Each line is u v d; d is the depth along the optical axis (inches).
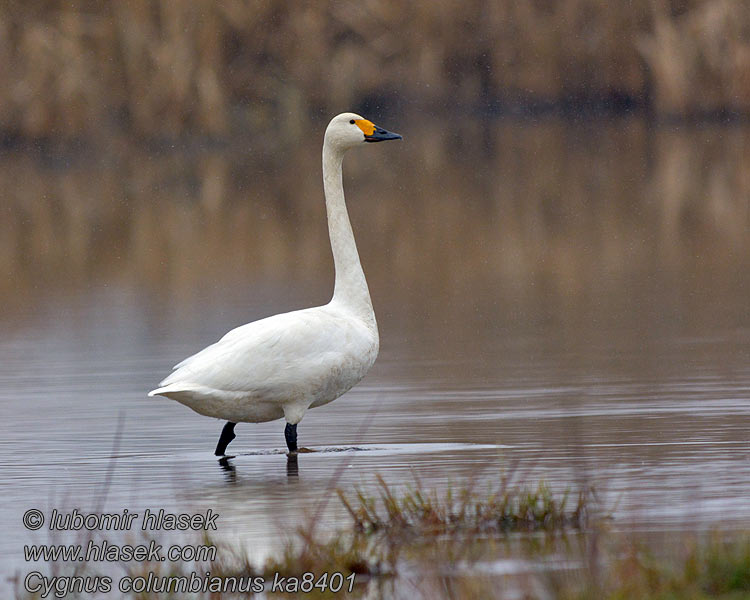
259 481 353.4
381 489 335.0
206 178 1391.5
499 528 289.9
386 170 1475.1
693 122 1702.8
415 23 1713.8
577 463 356.5
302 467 370.3
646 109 1743.4
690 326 621.0
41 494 344.5
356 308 412.2
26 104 1440.7
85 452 402.3
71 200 1250.0
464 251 916.0
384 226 1053.8
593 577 245.1
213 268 876.0
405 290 765.9
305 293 753.6
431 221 1074.7
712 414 425.4
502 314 676.1
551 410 443.5
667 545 265.6
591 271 818.8
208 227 1080.2
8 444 415.5
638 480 331.6
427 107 1745.8
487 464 360.5
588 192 1243.2
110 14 1471.5
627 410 438.0
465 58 1749.5
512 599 239.1
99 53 1470.2
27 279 852.0
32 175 1429.6
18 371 556.4
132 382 527.5
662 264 839.1
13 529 307.4
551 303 706.8
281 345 383.9
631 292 734.5
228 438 397.4
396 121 1740.9
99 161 1472.7
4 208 1206.9
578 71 1747.0
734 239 940.0
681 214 1082.1
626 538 272.2
